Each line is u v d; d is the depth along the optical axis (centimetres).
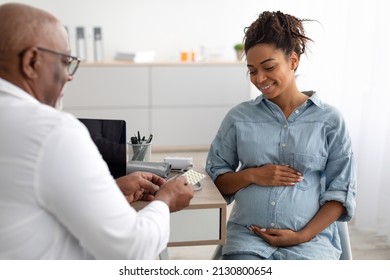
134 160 205
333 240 186
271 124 187
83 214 110
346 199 177
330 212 178
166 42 570
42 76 120
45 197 109
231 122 194
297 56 180
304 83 416
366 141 331
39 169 107
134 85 524
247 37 179
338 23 377
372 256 300
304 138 182
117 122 182
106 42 561
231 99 542
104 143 184
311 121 184
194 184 181
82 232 113
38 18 118
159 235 127
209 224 170
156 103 531
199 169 205
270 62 173
